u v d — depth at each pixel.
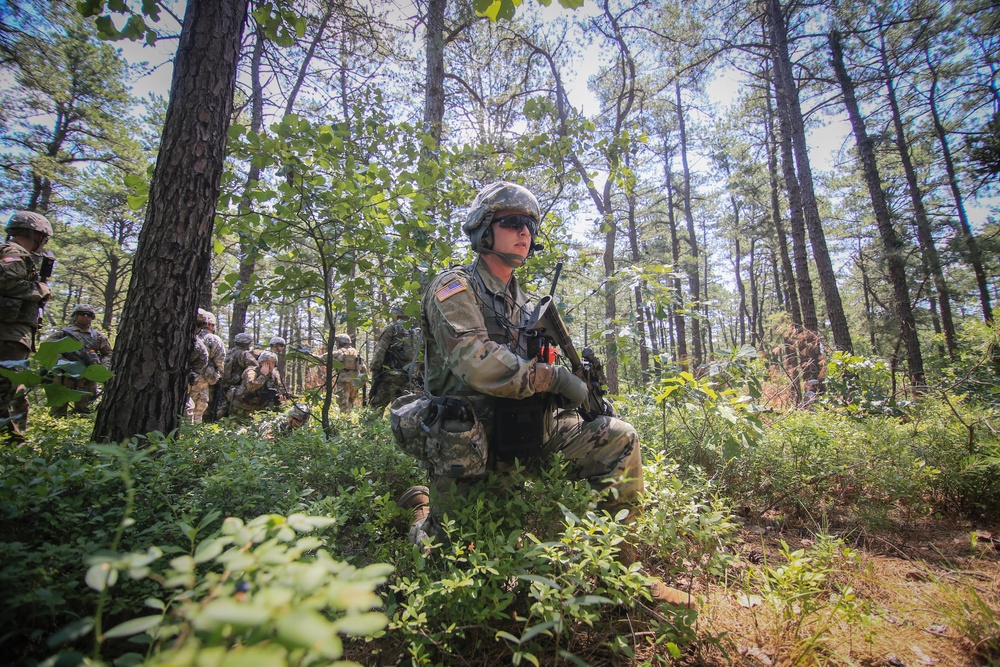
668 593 1.96
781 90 12.70
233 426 4.49
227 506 2.09
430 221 4.53
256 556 0.84
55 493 1.80
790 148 12.39
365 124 4.47
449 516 2.02
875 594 2.22
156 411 2.79
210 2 3.03
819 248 11.02
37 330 4.05
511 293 2.46
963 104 14.22
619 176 5.54
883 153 17.70
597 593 1.61
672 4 12.77
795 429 3.62
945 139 15.02
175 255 2.87
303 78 8.09
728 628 1.94
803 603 1.80
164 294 2.84
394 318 4.65
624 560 2.08
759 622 1.98
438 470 2.03
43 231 4.25
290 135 3.73
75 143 16.86
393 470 3.01
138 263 2.86
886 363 5.25
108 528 1.73
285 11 3.29
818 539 2.61
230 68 3.12
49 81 13.59
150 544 1.68
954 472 3.17
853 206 23.69
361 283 4.11
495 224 2.32
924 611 2.08
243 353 7.07
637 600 1.83
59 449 2.46
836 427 3.76
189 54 2.99
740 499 3.12
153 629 0.93
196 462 2.58
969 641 1.84
